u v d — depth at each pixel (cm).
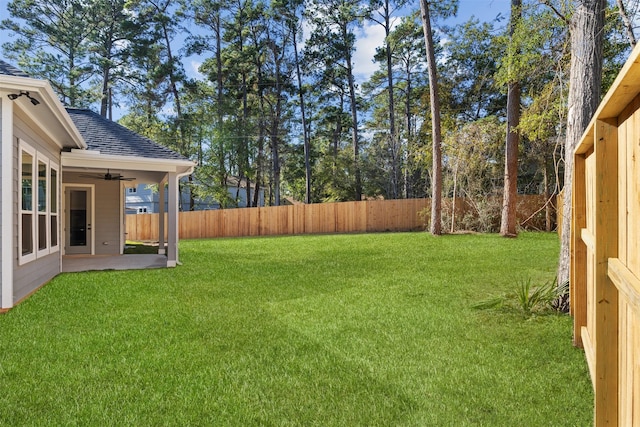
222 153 2366
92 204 1170
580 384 272
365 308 486
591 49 441
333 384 277
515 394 259
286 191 3378
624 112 169
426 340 366
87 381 284
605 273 193
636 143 149
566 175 463
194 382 282
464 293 556
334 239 1418
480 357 323
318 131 2800
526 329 394
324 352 339
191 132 2325
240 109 2556
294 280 682
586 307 338
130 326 418
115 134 950
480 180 1533
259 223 1852
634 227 152
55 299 549
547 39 716
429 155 1700
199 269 825
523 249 1008
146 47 2194
